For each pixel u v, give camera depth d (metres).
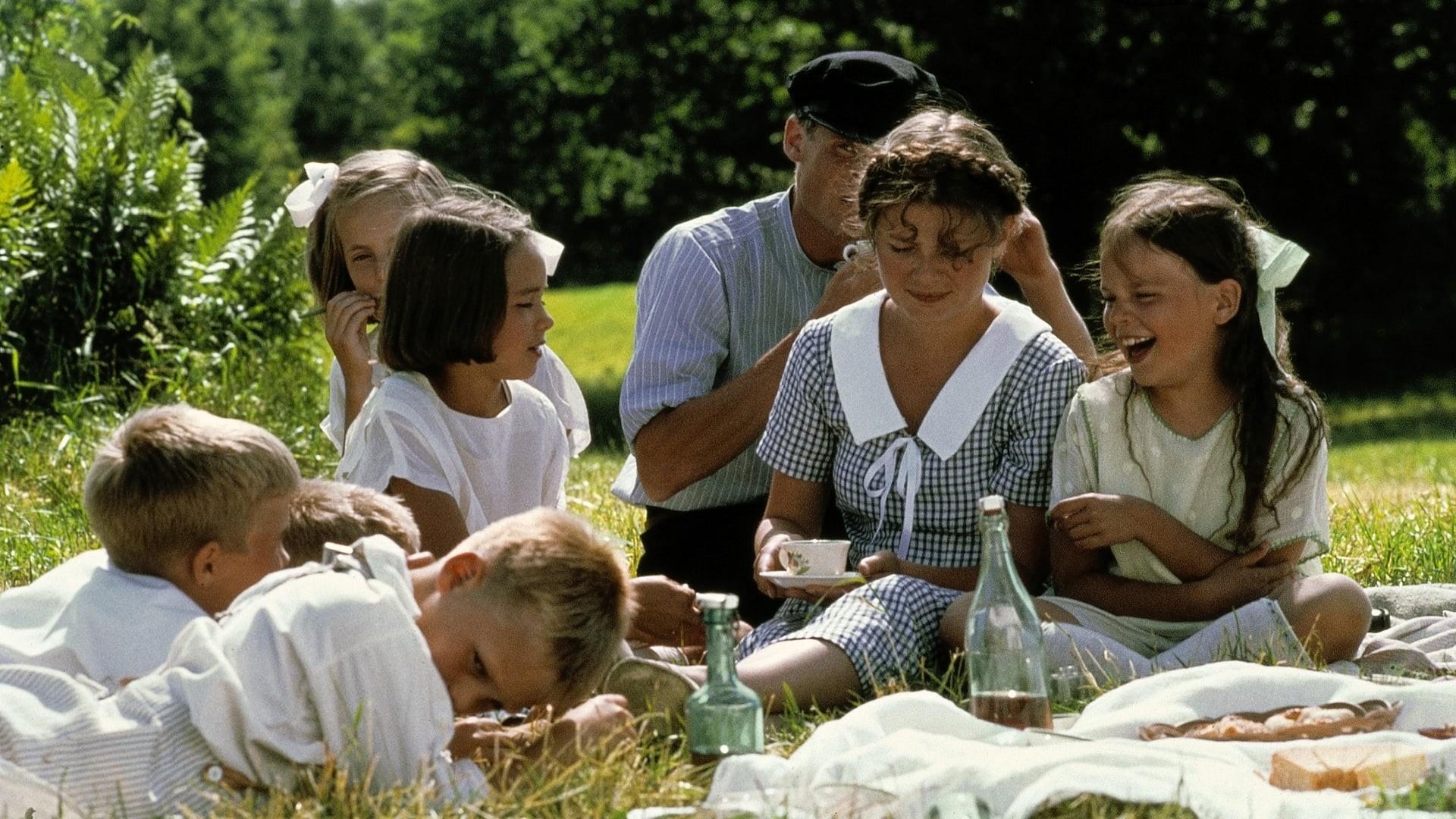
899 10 24.30
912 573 4.86
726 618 3.72
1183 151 23.91
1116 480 4.87
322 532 4.08
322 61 74.00
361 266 5.52
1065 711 4.27
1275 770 3.42
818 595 4.62
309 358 11.14
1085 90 23.16
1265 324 4.80
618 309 36.34
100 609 3.65
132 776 3.29
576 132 33.28
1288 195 24.59
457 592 3.57
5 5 12.18
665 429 5.57
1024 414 4.93
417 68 43.41
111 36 45.31
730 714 3.66
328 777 3.28
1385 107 24.08
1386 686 3.95
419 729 3.43
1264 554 4.76
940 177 4.62
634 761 3.54
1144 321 4.71
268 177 46.38
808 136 5.62
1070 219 23.59
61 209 10.38
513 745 3.66
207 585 3.76
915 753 3.44
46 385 9.48
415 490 4.67
